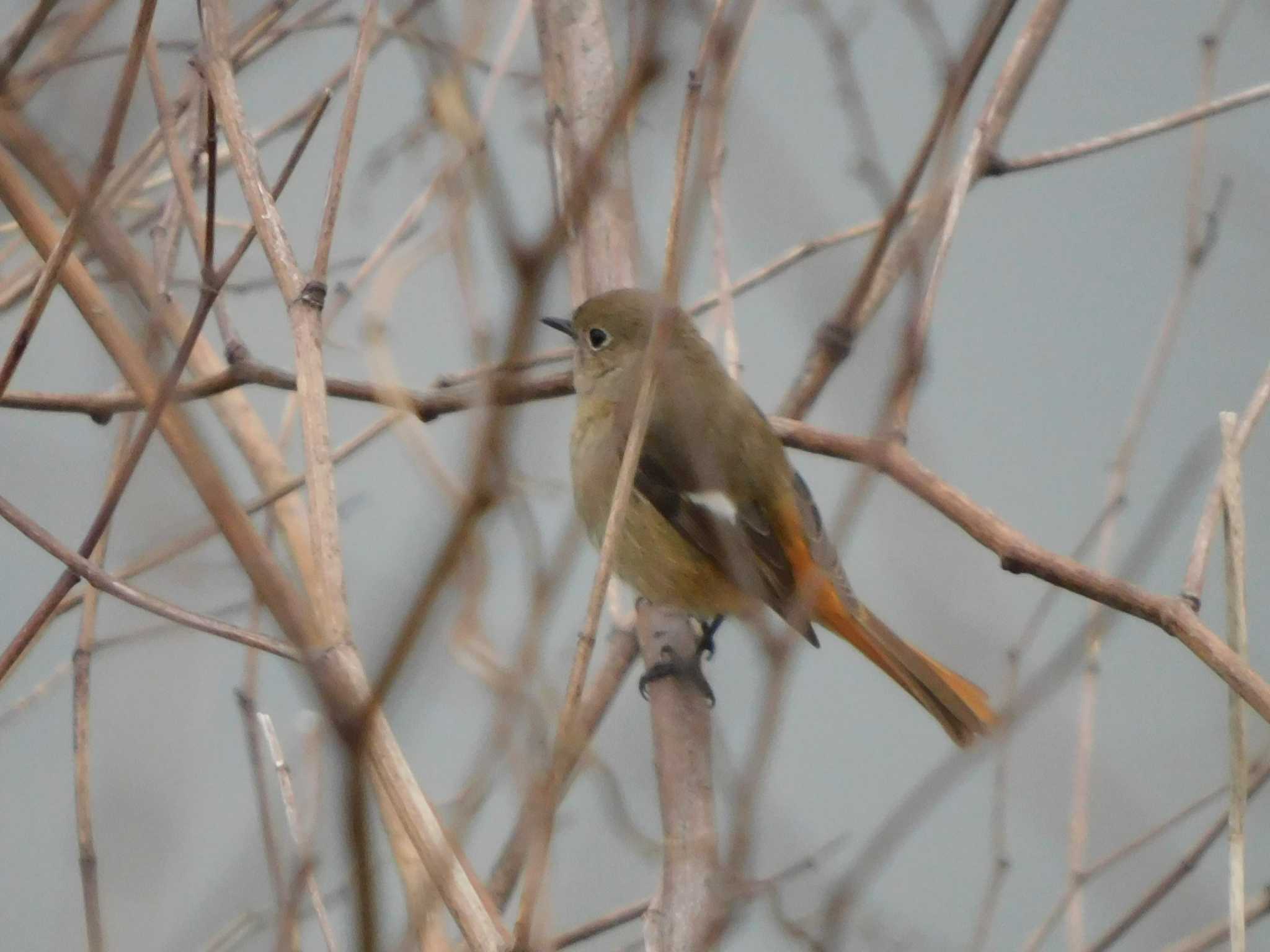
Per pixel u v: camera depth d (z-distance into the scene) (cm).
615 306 932
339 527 553
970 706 832
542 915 446
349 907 369
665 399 919
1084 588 653
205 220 672
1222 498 665
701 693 806
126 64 532
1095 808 752
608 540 504
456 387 750
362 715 364
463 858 523
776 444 949
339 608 536
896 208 615
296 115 872
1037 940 700
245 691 706
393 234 768
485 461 372
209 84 634
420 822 493
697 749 760
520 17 752
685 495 909
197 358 794
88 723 671
